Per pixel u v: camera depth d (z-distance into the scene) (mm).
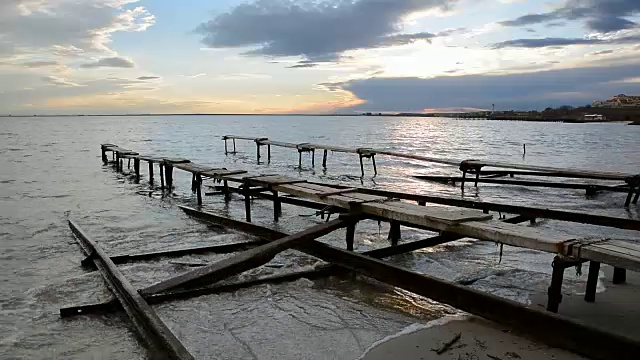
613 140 54719
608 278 6473
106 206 13500
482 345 4434
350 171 23781
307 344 4684
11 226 10703
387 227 10258
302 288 6266
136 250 8445
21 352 4680
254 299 5887
